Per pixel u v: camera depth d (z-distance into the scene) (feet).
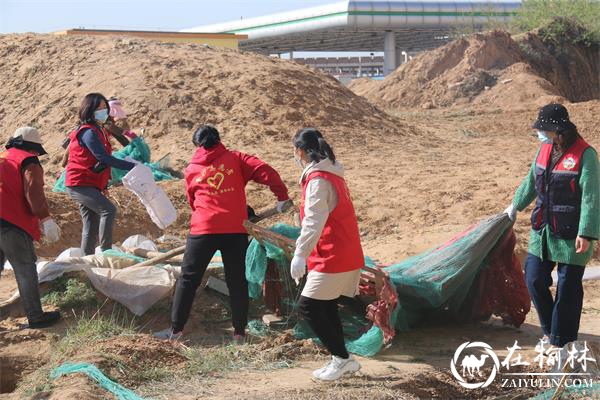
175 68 71.87
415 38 223.30
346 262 18.99
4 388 21.53
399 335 24.00
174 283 25.18
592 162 19.99
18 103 72.74
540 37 148.25
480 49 132.87
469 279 24.09
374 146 64.90
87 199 26.76
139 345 21.22
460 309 24.67
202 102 66.49
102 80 70.64
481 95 124.26
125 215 39.65
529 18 155.74
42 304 24.80
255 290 24.45
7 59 81.00
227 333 24.04
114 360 20.10
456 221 39.73
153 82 68.90
